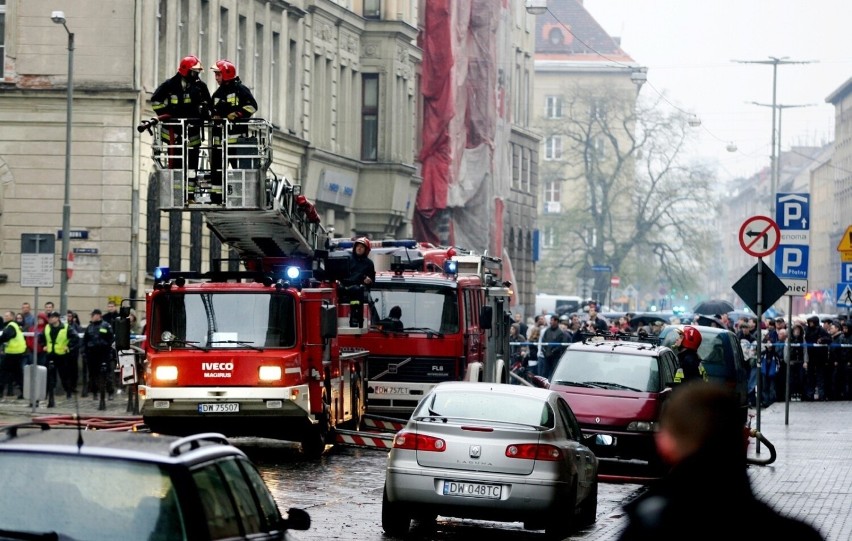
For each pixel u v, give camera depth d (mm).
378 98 85812
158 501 11008
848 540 22938
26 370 39844
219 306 32094
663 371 34562
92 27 57062
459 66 95688
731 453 9141
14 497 11016
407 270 43281
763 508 9109
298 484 29031
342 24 81750
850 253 50562
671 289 154375
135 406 42406
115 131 56969
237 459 12375
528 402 23547
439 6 92875
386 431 39125
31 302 57094
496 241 101938
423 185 94000
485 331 44312
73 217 57094
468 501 22391
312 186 77125
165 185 33812
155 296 32094
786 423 46875
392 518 22984
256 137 33844
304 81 76625
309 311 32844
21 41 57312
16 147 57312
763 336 62688
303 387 32188
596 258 152625
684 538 9023
